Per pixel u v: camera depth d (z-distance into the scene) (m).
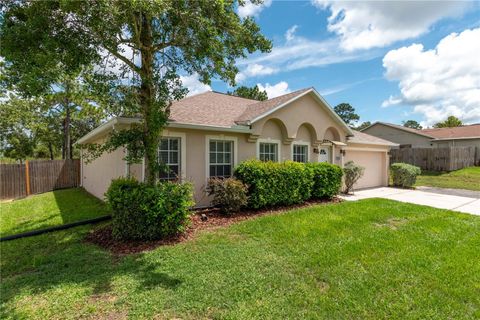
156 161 6.21
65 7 4.25
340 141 12.73
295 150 11.42
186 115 8.85
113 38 5.22
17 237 5.87
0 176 12.20
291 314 3.05
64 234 6.14
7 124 19.25
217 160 9.20
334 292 3.53
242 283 3.73
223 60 6.47
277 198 8.73
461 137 25.50
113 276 3.96
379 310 3.13
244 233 6.05
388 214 7.74
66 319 2.95
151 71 6.06
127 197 5.49
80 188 14.51
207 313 3.06
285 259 4.58
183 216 5.91
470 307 3.22
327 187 10.32
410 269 4.19
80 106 17.78
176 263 4.41
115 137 5.96
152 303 3.24
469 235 5.85
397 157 22.30
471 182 16.03
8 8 4.82
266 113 9.66
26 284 3.74
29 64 4.66
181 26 5.61
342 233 6.00
